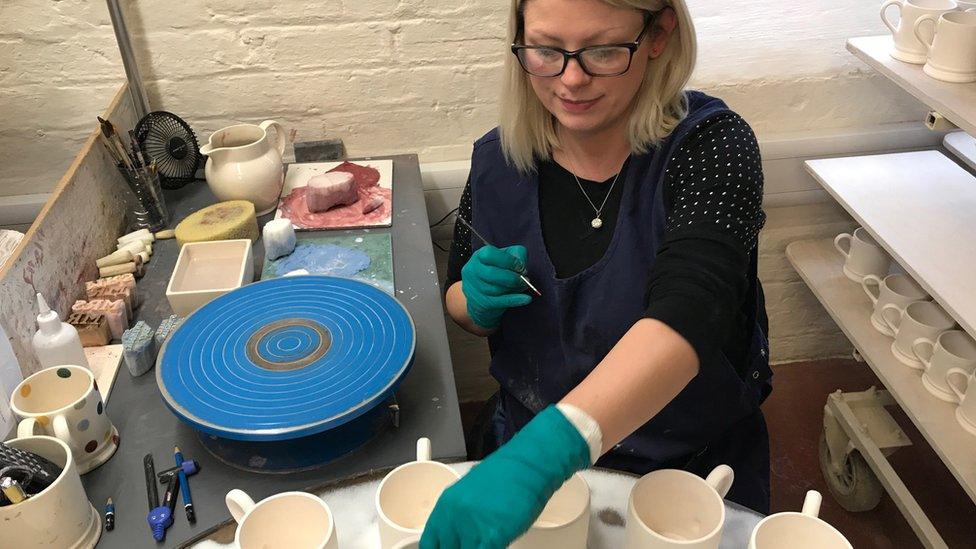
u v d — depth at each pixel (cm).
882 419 181
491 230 123
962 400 142
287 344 105
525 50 100
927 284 140
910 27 151
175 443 101
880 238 154
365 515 87
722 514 76
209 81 166
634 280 109
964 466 135
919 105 189
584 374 118
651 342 78
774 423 212
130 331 114
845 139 188
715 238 87
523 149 115
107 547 87
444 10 164
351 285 116
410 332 106
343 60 167
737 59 183
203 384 99
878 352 163
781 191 195
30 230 113
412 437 101
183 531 89
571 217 116
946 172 175
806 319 224
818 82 185
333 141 174
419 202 155
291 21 161
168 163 157
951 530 180
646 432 117
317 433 101
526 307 120
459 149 183
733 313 84
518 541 74
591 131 107
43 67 136
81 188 130
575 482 80
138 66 161
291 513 79
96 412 96
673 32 101
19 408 94
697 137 102
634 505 78
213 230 136
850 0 183
